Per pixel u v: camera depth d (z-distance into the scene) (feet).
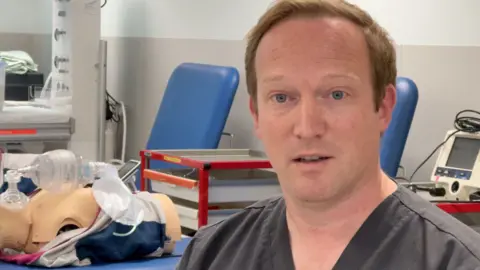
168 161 9.07
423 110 9.46
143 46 14.90
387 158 8.19
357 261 3.48
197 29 13.28
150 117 14.70
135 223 6.15
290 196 3.56
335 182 3.38
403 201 3.57
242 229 3.99
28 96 13.20
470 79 8.86
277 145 3.43
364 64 3.39
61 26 12.35
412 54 9.61
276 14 3.49
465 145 7.71
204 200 8.30
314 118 3.31
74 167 6.26
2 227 6.04
